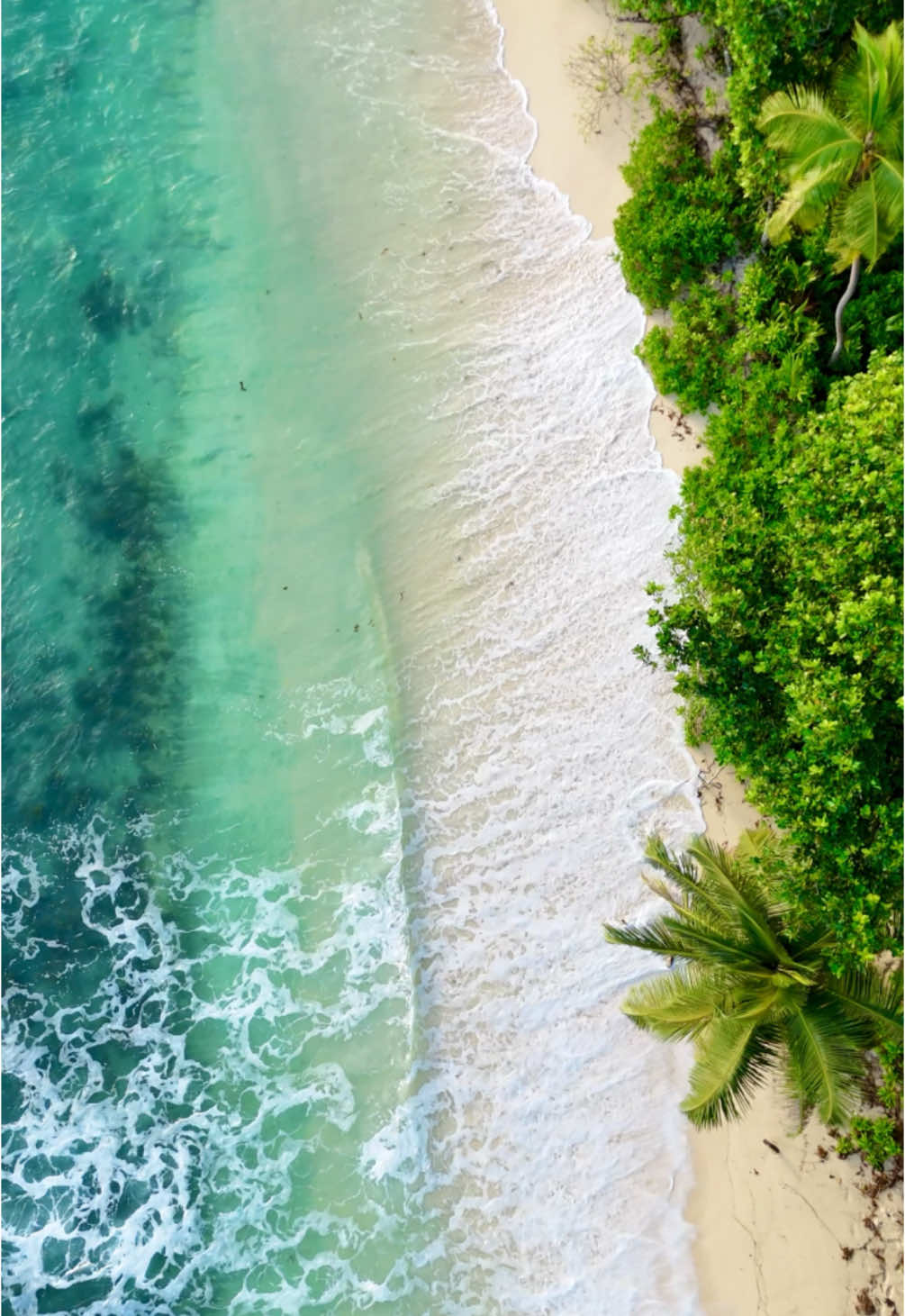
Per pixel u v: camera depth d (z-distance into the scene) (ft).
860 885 42.60
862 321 56.80
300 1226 54.34
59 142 74.79
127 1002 59.06
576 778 59.21
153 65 76.02
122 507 67.10
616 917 56.80
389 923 58.13
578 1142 53.67
